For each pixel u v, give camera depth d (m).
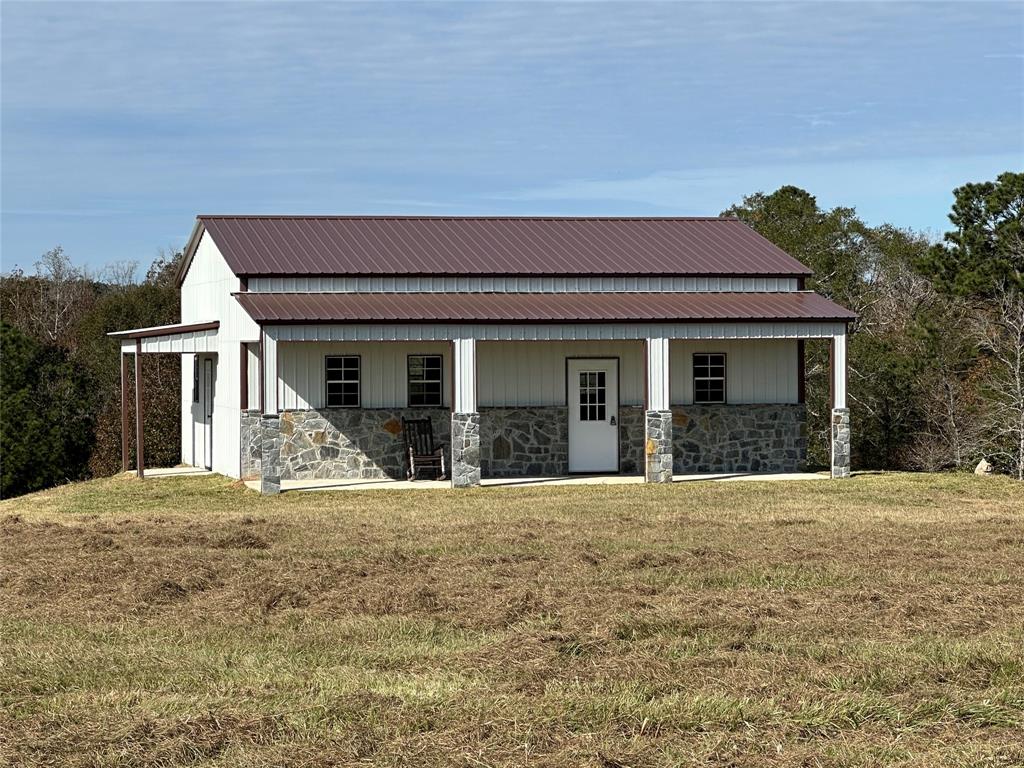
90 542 16.27
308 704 8.64
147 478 25.41
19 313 49.31
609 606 11.91
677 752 7.84
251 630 11.19
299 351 23.89
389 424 24.19
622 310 23.50
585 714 8.48
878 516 18.98
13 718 8.46
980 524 18.08
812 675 9.37
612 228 28.25
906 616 11.57
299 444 23.91
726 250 27.17
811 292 26.02
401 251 25.61
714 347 25.44
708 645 10.43
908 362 34.41
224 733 8.10
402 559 14.79
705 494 21.73
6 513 21.52
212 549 15.77
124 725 8.19
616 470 25.00
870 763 7.66
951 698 8.82
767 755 7.83
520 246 26.48
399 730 8.16
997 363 33.44
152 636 10.95
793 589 12.99
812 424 35.97
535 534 16.81
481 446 24.47
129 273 70.06
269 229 26.48
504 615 11.57
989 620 11.41
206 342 25.98
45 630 11.17
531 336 22.66
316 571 13.84
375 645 10.53
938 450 33.59
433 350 24.42
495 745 7.90
